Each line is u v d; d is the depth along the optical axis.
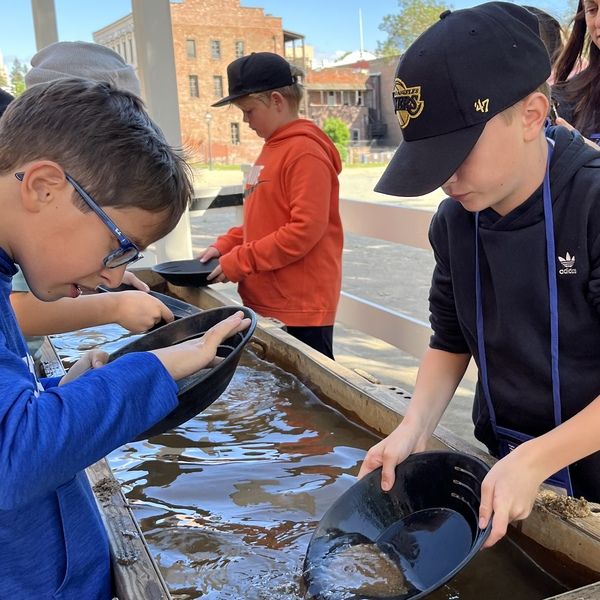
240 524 1.45
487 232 1.41
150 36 4.23
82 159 0.99
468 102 1.17
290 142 3.01
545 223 1.34
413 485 1.32
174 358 1.16
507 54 1.18
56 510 1.07
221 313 1.67
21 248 1.02
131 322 1.81
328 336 3.20
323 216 2.95
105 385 0.97
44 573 1.04
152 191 1.06
